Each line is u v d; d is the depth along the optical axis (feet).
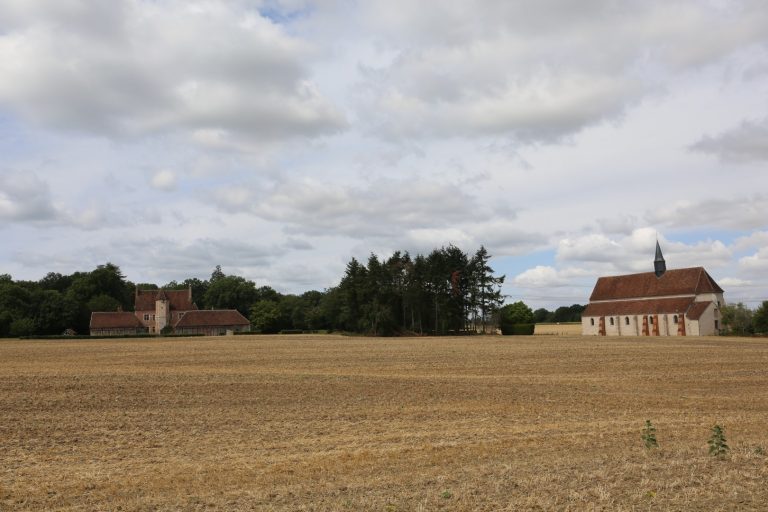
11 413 79.41
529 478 42.98
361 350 207.00
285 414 78.38
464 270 395.96
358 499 39.17
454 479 43.73
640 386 107.45
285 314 466.70
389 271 380.78
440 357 172.45
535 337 332.80
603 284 412.77
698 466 45.21
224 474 48.21
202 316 461.78
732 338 290.76
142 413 79.46
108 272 504.84
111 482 46.21
